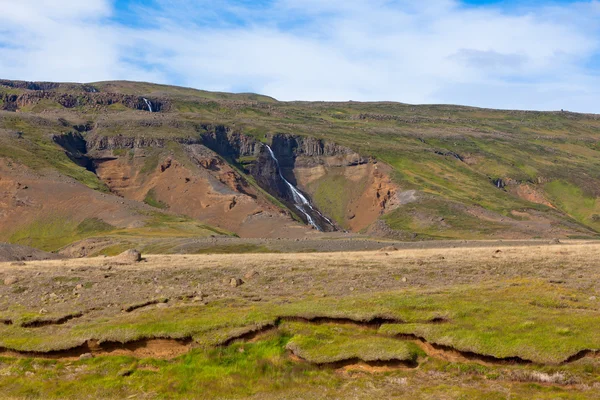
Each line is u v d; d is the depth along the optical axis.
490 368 22.45
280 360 24.62
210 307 31.31
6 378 25.11
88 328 28.38
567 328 23.70
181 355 25.73
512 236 175.88
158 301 33.38
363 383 22.48
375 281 37.09
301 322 28.02
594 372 21.11
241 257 56.72
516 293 29.77
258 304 31.47
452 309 27.12
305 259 50.38
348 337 26.12
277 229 182.12
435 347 24.31
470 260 44.72
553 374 21.25
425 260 45.88
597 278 34.31
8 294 38.91
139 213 178.50
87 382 24.23
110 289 38.28
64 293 38.34
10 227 175.25
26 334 28.98
